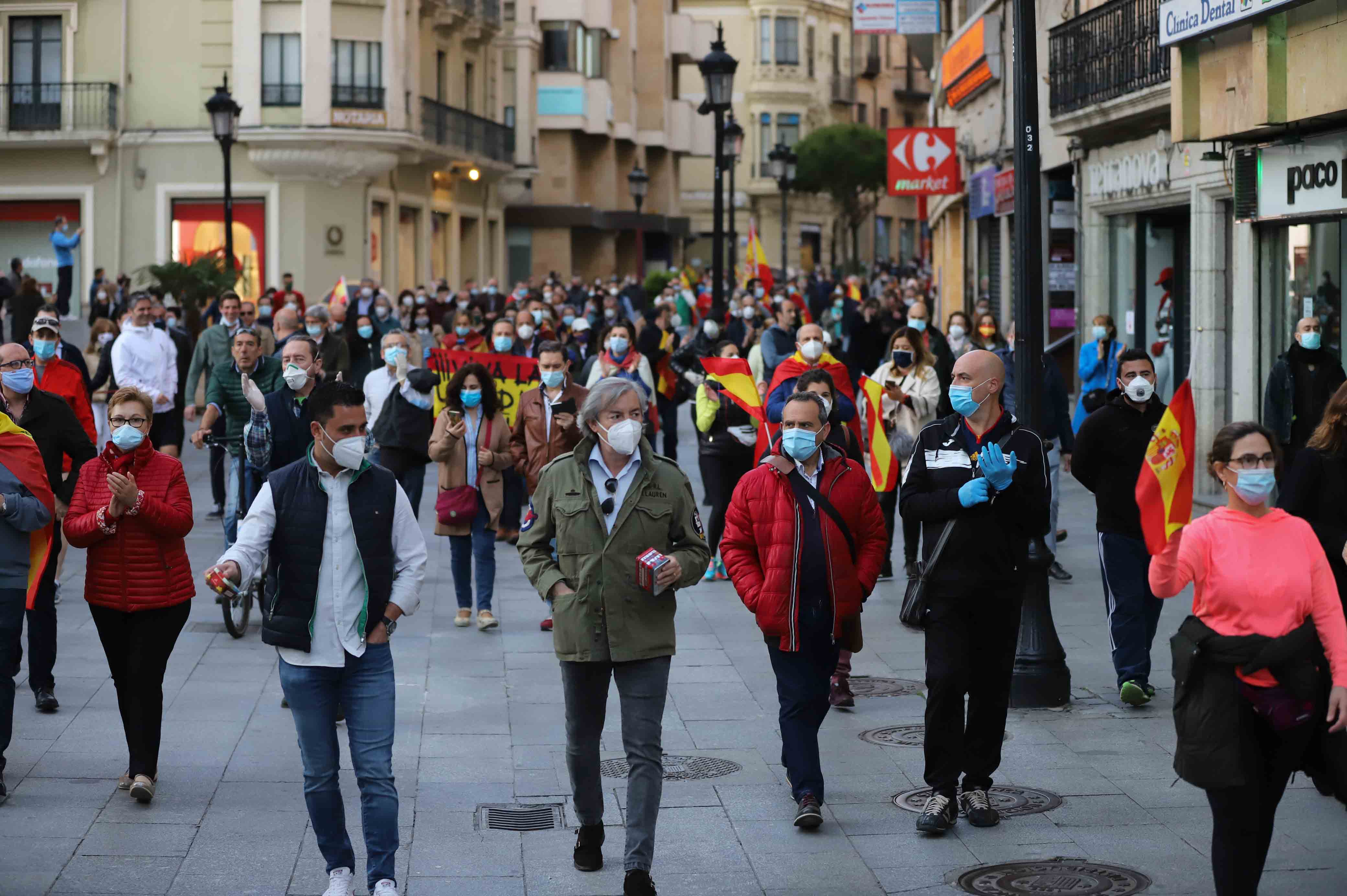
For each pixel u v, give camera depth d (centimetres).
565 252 5653
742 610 1245
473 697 971
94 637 1119
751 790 777
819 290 4081
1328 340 1488
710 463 1338
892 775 800
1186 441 682
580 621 645
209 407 1147
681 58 6731
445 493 1163
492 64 5134
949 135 3091
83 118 4016
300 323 1340
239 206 4034
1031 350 944
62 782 780
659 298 3538
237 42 3966
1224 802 559
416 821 733
